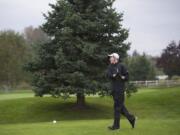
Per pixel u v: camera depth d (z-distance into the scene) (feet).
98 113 124.67
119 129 54.65
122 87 53.26
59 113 124.06
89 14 121.29
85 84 116.06
